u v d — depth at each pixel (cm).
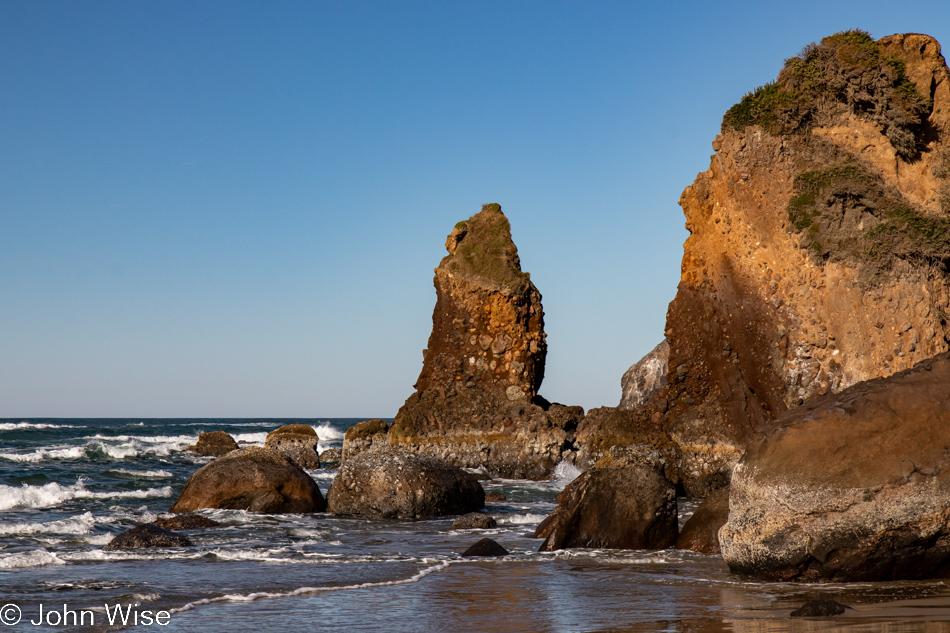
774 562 1041
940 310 2408
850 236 2491
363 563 1312
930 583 999
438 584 1113
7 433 6706
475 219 4022
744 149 2688
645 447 2673
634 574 1173
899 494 971
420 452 3591
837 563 1012
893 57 2683
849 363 2425
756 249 2650
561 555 1364
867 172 2520
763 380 2578
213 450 5169
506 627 843
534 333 3772
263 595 1029
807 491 1005
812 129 2656
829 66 2627
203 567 1271
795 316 2536
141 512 2111
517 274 3806
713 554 1352
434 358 3834
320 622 881
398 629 844
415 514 2069
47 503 2322
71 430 8219
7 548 1491
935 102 2709
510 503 2484
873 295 2422
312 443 4316
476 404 3656
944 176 2611
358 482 2112
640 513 1448
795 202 2566
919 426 993
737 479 1080
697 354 2741
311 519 2016
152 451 4969
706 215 2831
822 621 810
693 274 2809
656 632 802
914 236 2408
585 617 885
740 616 866
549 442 3466
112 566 1277
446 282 3884
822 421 1033
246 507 2097
